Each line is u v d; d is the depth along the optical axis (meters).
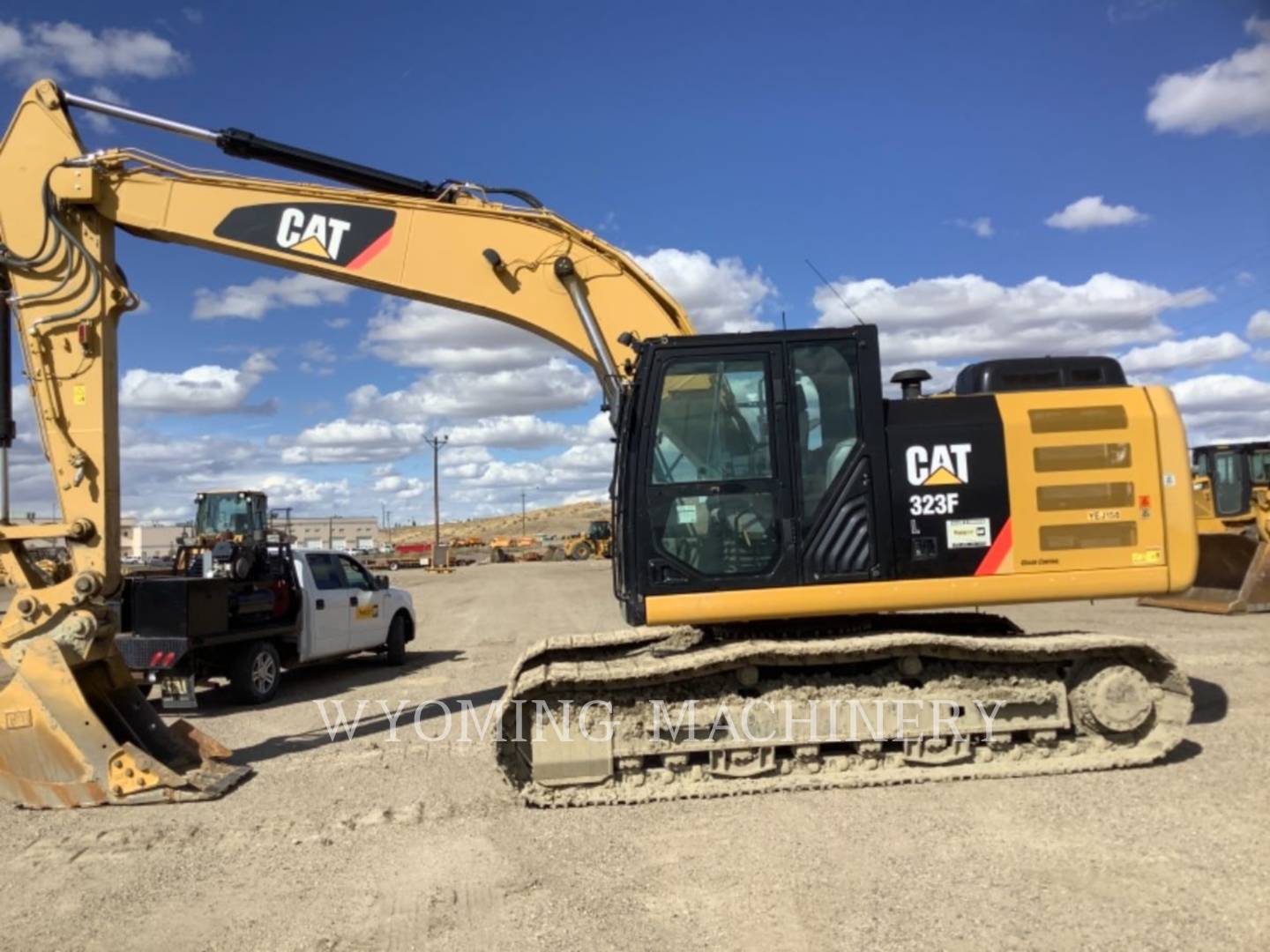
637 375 6.61
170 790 6.57
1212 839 5.02
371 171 7.68
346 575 13.06
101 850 5.62
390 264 7.57
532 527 142.25
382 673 13.05
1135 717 6.50
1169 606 15.54
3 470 7.05
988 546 6.51
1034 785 6.20
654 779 6.41
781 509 6.47
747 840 5.36
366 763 7.59
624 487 6.58
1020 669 6.68
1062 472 6.61
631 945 4.08
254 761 7.83
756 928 4.18
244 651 10.78
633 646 7.25
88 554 7.07
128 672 7.38
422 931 4.34
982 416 6.64
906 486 6.51
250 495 32.94
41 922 4.59
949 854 4.97
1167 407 6.76
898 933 4.07
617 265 7.49
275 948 4.22
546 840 5.55
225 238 7.50
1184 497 6.66
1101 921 4.09
